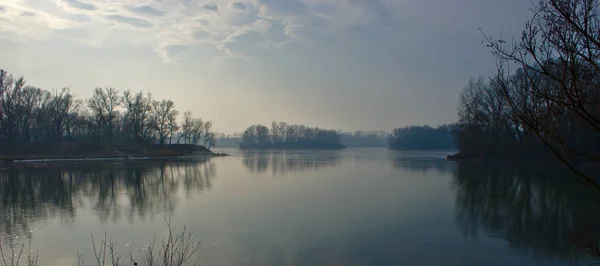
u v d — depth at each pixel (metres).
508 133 58.19
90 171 44.88
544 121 5.96
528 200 25.11
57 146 72.12
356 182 35.44
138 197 26.23
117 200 24.95
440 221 19.08
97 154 73.50
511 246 15.05
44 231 16.92
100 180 36.03
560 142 5.86
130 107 88.12
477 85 63.47
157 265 12.74
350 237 16.28
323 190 29.89
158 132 96.19
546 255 13.97
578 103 5.36
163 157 82.25
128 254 13.86
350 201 24.78
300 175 42.31
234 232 16.97
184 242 15.41
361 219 19.53
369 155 103.31
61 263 12.95
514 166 52.34
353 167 54.31
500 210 21.84
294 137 195.88
